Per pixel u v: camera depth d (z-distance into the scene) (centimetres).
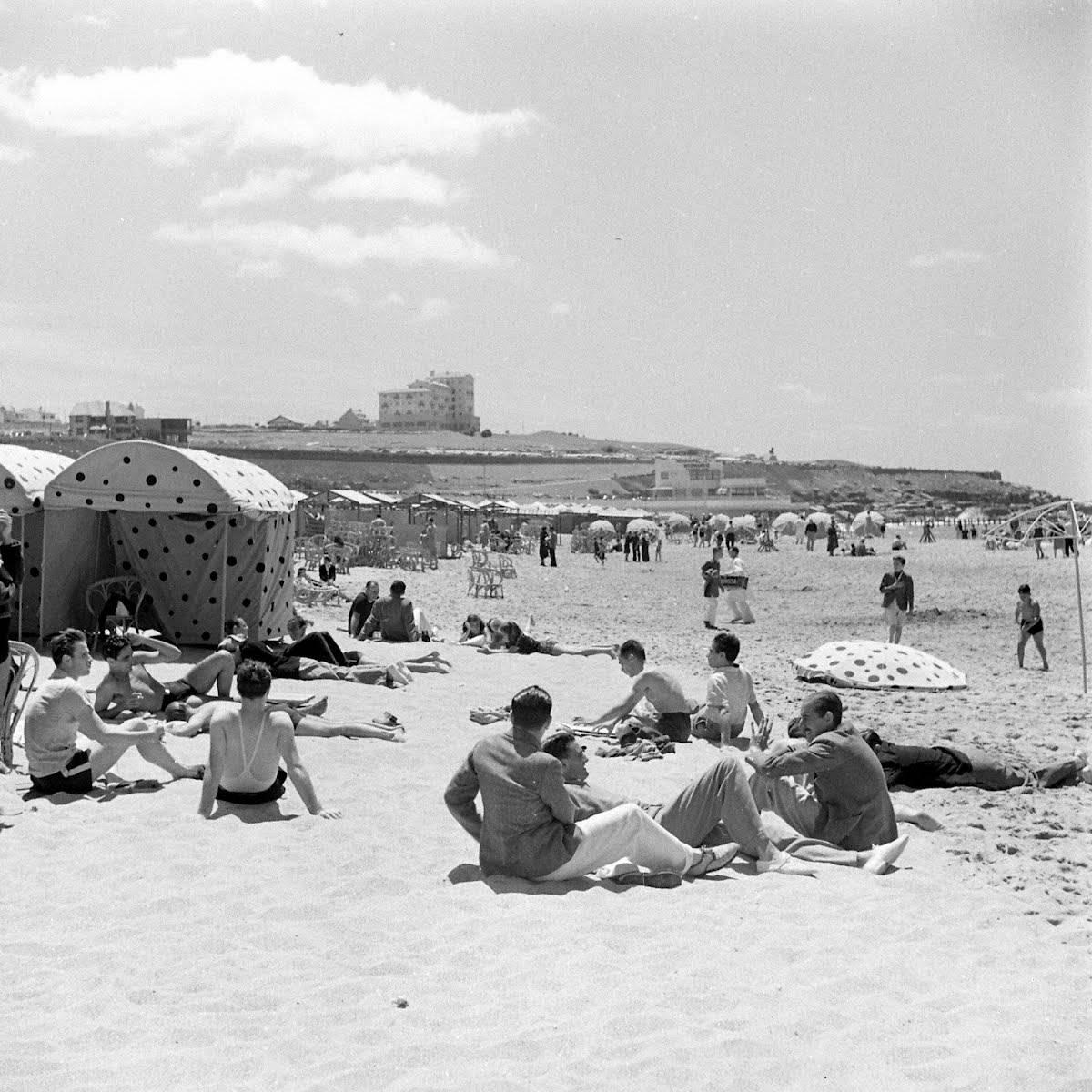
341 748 920
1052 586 3447
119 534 1516
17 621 1417
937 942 522
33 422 13950
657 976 473
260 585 1520
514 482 19462
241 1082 381
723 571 2419
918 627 2383
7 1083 376
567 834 602
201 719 941
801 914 554
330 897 569
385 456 19338
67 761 748
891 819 680
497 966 482
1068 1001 455
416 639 1714
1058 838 732
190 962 485
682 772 873
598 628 2277
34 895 568
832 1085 384
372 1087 377
